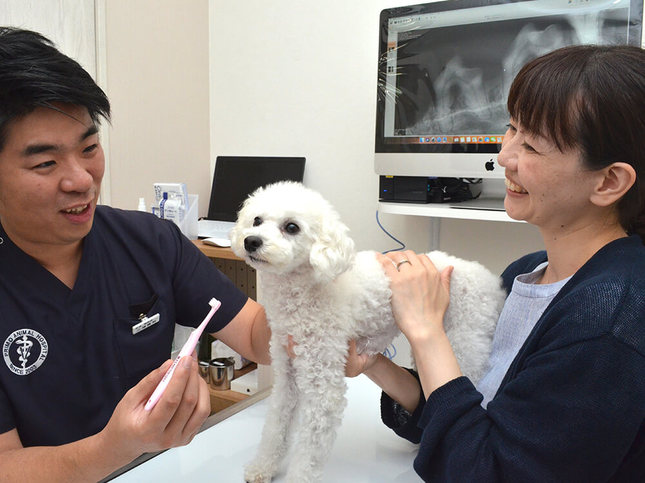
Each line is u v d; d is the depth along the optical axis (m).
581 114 0.53
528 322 0.72
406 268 0.81
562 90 0.54
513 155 0.62
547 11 1.29
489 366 0.81
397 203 1.54
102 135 1.80
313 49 1.92
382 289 0.92
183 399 0.50
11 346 0.70
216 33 2.17
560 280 0.68
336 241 0.88
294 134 2.00
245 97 2.12
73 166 0.63
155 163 2.02
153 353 0.86
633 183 0.56
